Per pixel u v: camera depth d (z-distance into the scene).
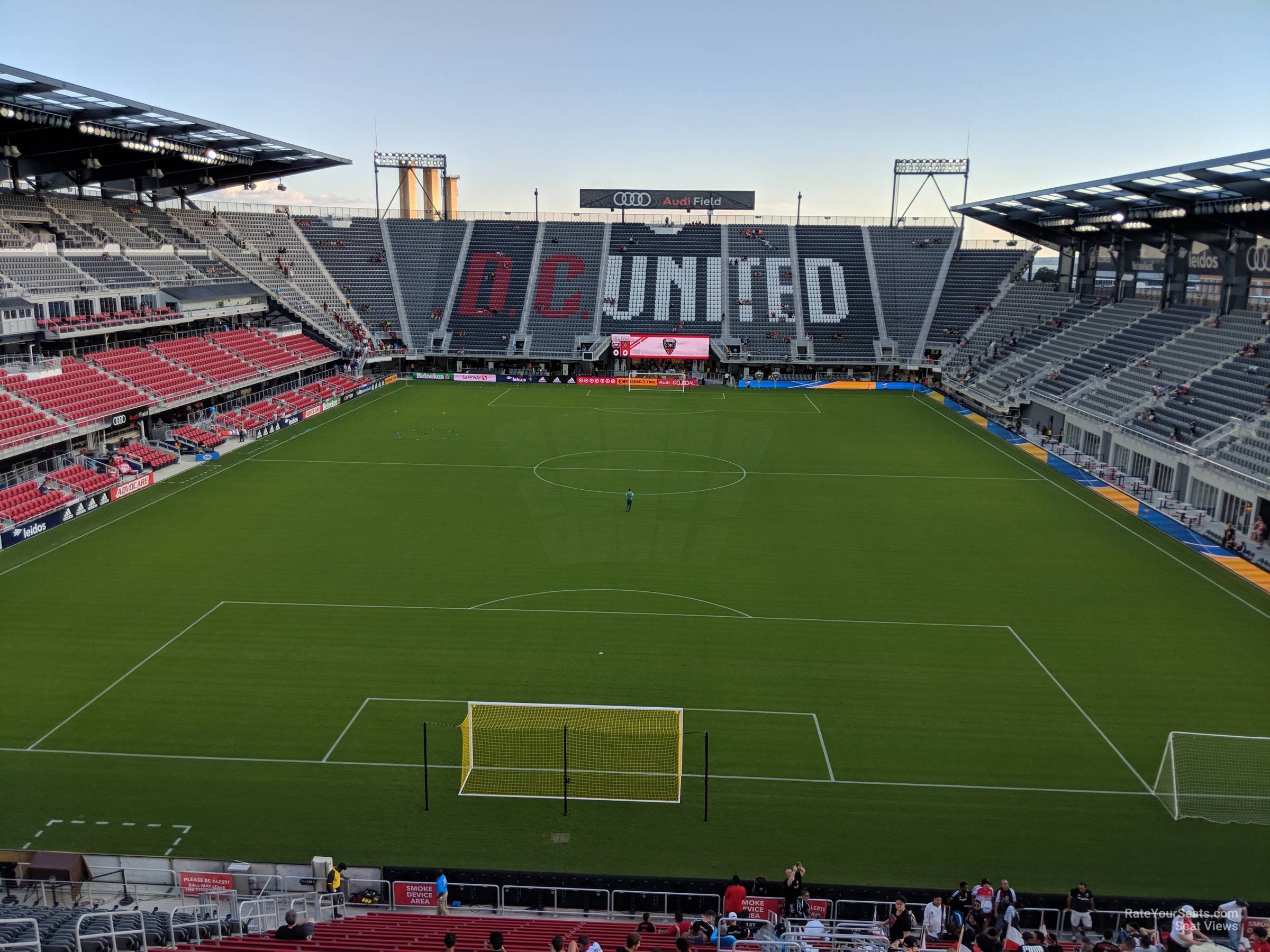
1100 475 59.31
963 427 76.62
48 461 51.81
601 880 20.95
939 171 117.56
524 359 100.62
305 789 24.83
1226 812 24.05
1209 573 41.50
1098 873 21.81
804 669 31.81
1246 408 54.41
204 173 91.31
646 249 112.56
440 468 59.41
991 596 38.50
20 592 37.53
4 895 20.44
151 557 41.94
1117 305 82.50
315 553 42.75
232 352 77.25
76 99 56.31
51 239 70.12
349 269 108.12
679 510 50.53
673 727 28.05
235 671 31.08
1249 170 49.97
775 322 104.19
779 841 22.97
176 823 23.25
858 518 49.50
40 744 26.48
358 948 16.45
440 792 24.83
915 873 21.81
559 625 35.09
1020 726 28.20
